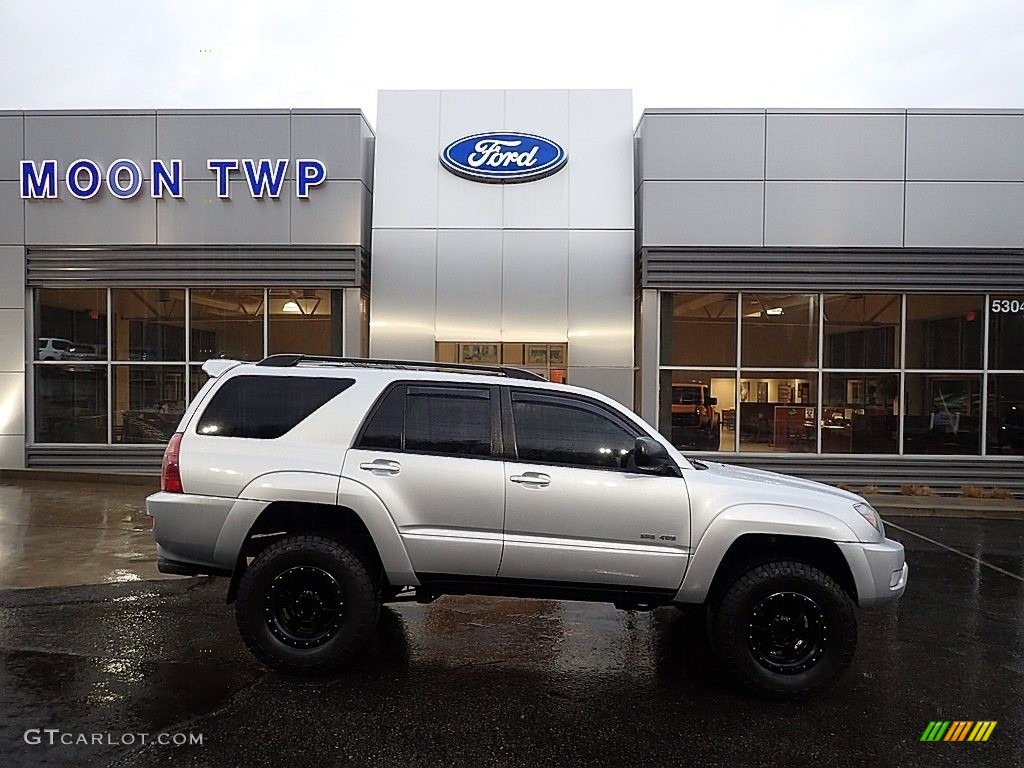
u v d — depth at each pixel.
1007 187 12.48
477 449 4.59
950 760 3.61
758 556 4.54
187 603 5.91
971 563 7.94
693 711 4.12
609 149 12.90
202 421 4.65
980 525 10.38
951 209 12.49
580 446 4.62
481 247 12.62
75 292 13.14
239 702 4.10
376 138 12.90
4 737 3.65
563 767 3.48
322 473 4.48
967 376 12.75
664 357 12.80
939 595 6.64
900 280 12.55
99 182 12.79
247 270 12.82
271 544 4.62
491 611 5.95
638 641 5.28
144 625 5.36
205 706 4.04
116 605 5.84
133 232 12.84
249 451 4.56
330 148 12.76
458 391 4.73
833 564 4.66
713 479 4.61
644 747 3.69
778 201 12.56
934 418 12.77
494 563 4.48
